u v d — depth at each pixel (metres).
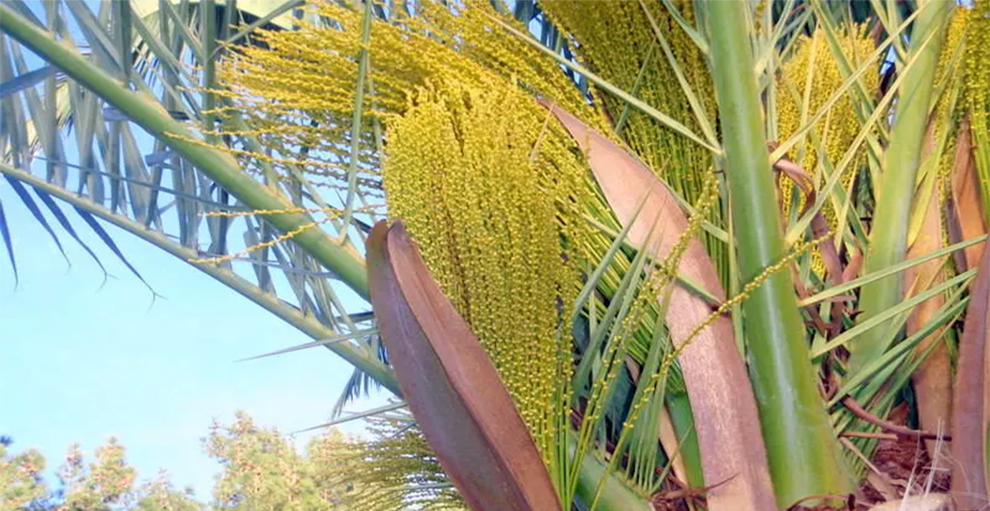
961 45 1.13
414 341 0.82
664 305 0.92
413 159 0.91
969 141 1.12
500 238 0.88
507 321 0.87
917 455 0.94
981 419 0.87
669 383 1.02
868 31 1.52
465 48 1.22
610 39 1.21
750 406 0.93
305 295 1.25
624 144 1.15
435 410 0.83
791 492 0.90
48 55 1.09
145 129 1.11
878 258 1.07
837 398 0.99
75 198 1.29
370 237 0.82
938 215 1.09
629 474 0.99
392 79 1.11
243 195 1.10
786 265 0.97
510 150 0.91
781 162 1.04
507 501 0.83
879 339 1.03
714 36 1.06
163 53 1.17
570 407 0.95
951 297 1.04
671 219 1.04
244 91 1.14
